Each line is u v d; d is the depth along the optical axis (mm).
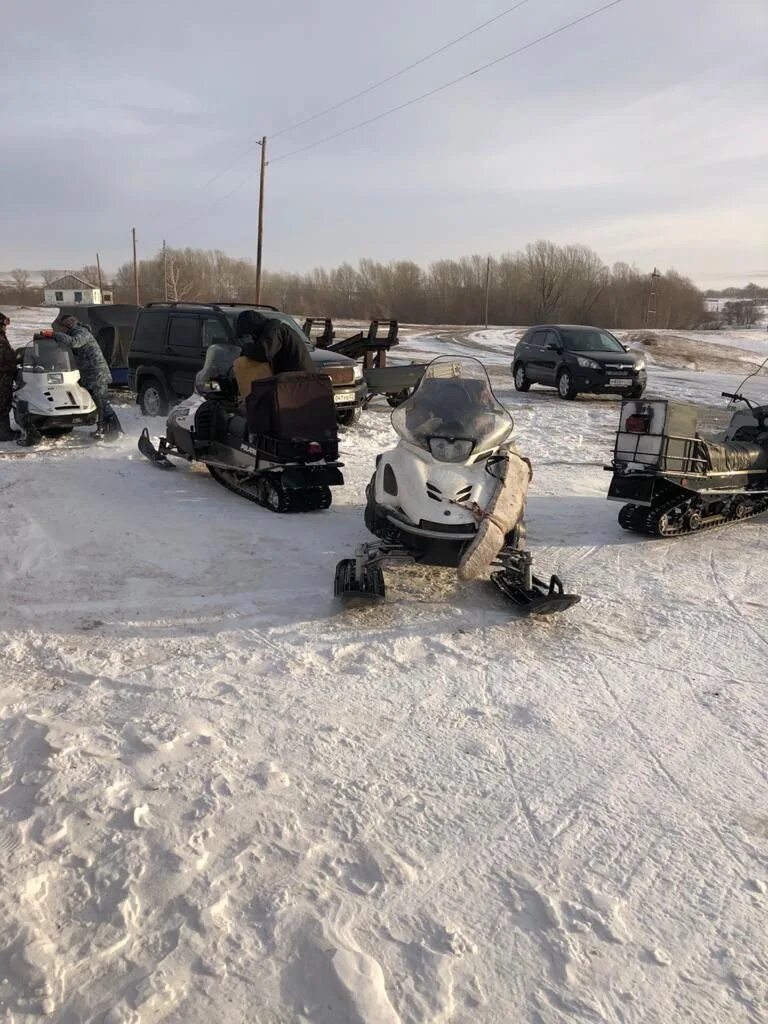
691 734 3691
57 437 10531
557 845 2879
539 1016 2172
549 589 5137
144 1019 2098
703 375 22094
